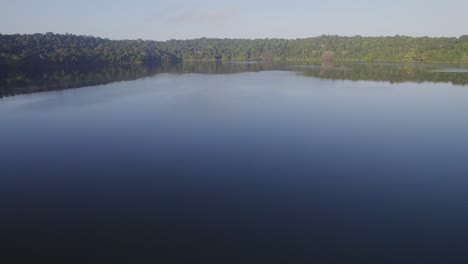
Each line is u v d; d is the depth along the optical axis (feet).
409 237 39.37
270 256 36.65
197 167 57.88
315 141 70.28
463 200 46.60
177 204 46.29
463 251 37.09
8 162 60.54
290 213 44.09
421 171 55.57
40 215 43.96
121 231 40.75
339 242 38.65
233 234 40.19
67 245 38.37
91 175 55.21
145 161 60.49
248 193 49.03
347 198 47.50
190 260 36.19
